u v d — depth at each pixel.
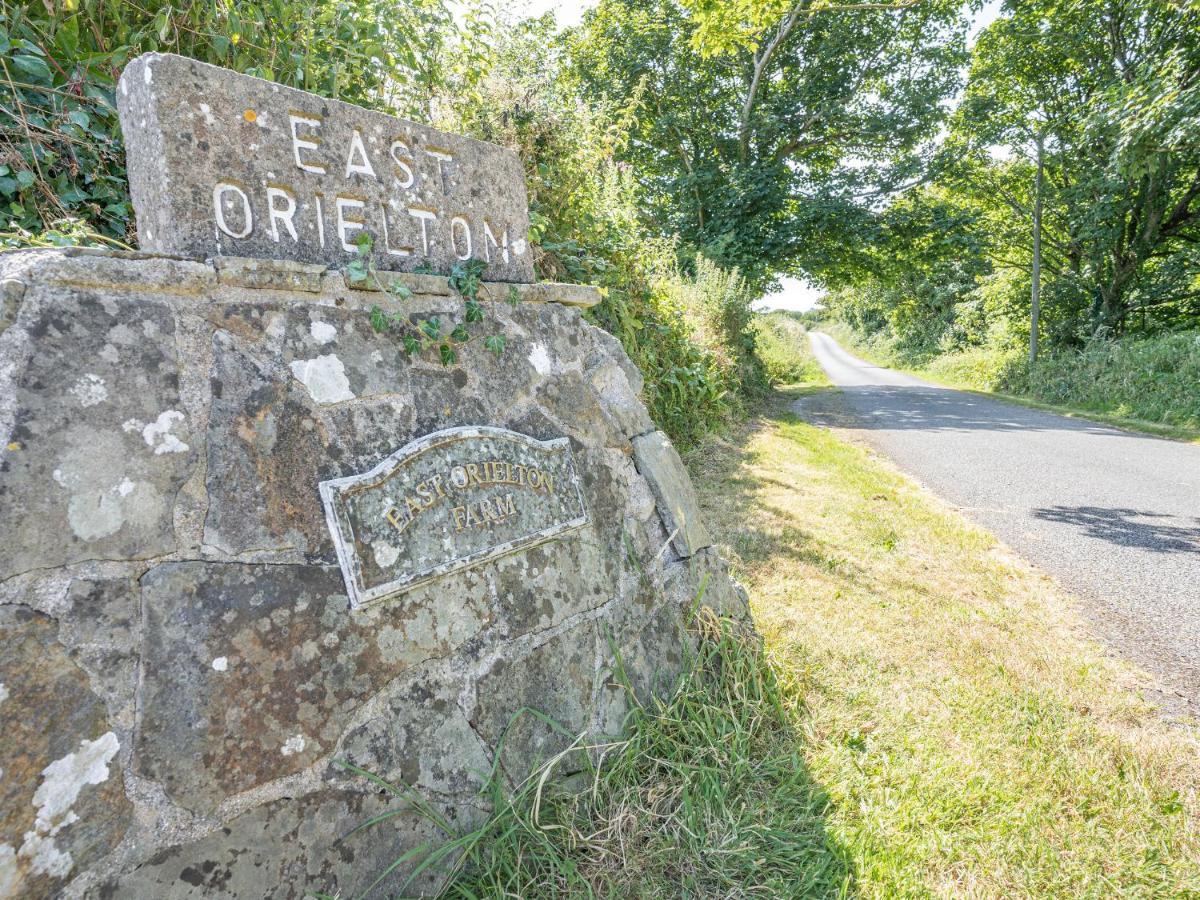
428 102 3.80
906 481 6.69
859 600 3.51
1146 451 8.45
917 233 17.31
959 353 26.66
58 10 2.34
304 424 1.51
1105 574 4.08
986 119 17.03
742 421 10.38
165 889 1.18
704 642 2.47
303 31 2.90
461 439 1.81
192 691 1.25
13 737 1.05
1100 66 15.30
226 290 1.44
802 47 16.64
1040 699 2.60
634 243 6.16
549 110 4.62
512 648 1.85
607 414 2.46
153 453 1.27
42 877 1.06
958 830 1.93
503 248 2.18
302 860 1.35
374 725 1.51
